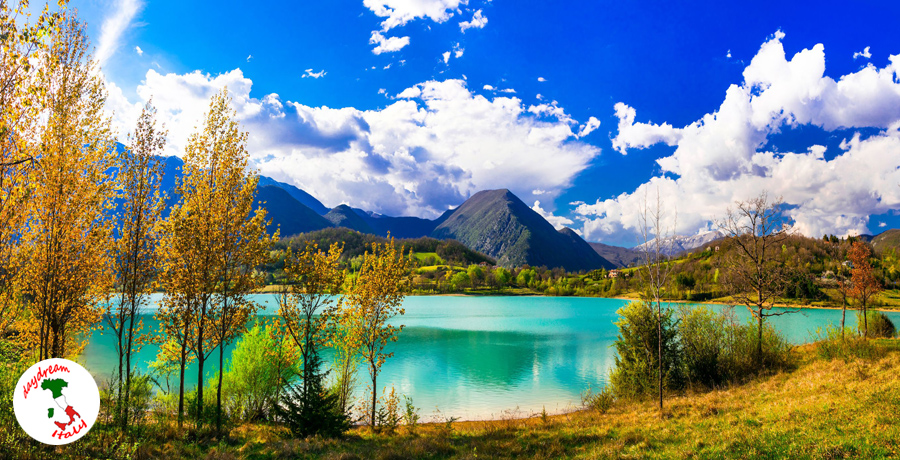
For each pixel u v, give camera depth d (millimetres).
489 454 14445
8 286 18016
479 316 116625
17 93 13312
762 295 26531
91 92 19250
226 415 23375
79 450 12148
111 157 19797
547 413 29062
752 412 15945
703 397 21516
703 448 12305
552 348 62594
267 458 14141
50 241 18109
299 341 20922
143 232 19453
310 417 17938
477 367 48094
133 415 16797
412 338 73625
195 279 19406
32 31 13094
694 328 26812
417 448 15391
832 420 12617
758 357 26219
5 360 15102
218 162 19922
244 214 20219
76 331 22188
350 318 23281
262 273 21000
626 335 27234
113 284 20391
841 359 23000
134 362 42906
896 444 10016
